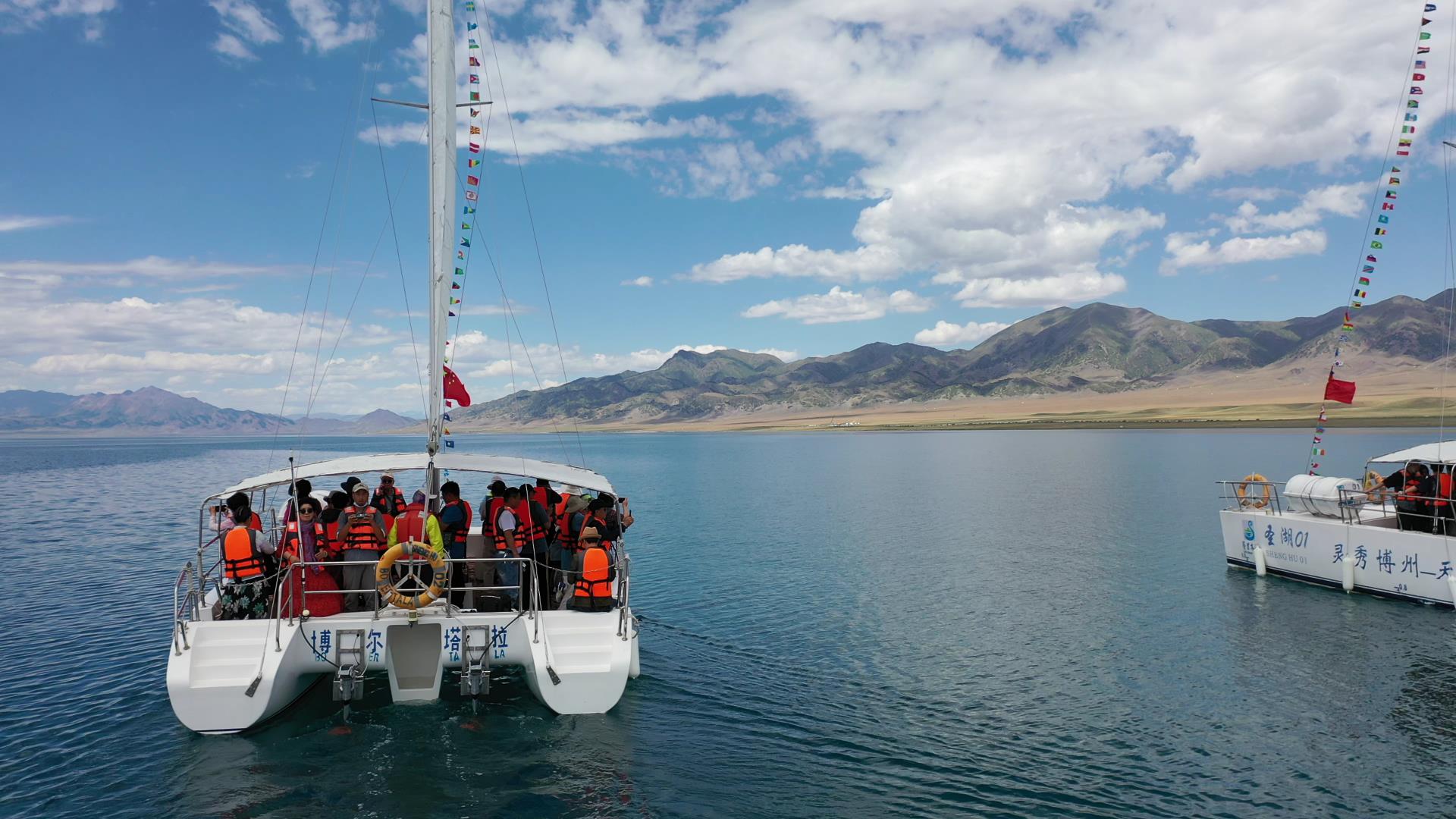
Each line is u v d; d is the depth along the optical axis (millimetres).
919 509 44000
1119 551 29016
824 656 16406
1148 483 56969
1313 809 10047
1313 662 15883
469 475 74438
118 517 43656
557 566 14250
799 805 9953
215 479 78875
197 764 10703
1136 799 10242
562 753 11148
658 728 12188
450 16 14703
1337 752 11703
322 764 10672
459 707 12547
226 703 11023
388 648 11742
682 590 22922
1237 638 17625
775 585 23641
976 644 17344
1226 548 25969
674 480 69562
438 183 14430
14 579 25016
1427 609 19547
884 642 17438
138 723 12242
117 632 18203
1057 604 21078
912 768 11070
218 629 11414
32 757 11047
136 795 9930
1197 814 9867
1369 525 21734
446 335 14781
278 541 14375
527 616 12047
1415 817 9867
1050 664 15898
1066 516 39562
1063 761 11367
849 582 23953
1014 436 188250
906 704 13570
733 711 13102
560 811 9633
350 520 12508
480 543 16156
